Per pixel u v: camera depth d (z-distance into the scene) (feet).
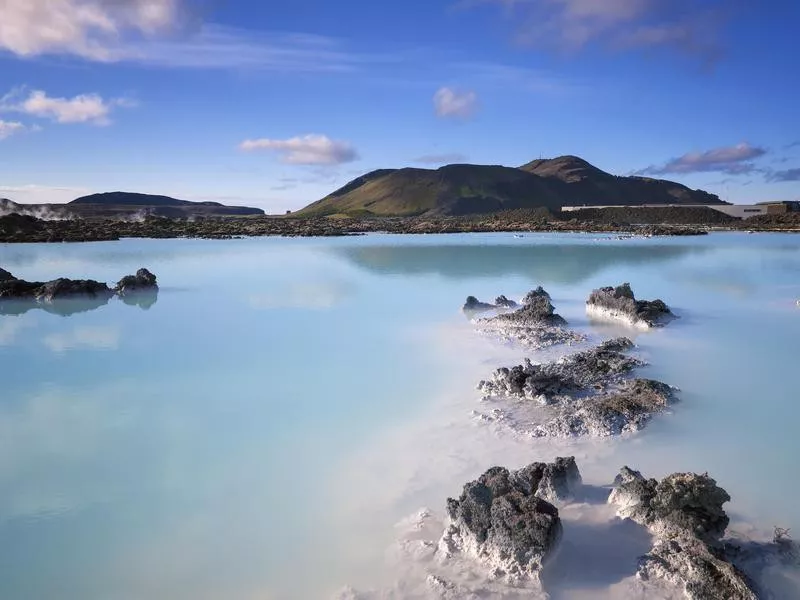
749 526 22.79
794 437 30.63
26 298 74.49
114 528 23.49
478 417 33.50
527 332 54.08
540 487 24.06
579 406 34.17
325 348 49.80
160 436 32.09
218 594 19.71
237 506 24.89
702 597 18.21
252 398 37.86
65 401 37.70
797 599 18.71
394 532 22.71
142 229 199.31
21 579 20.58
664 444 29.78
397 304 69.51
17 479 27.48
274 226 229.04
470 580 19.48
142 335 55.47
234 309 67.87
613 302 60.75
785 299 70.85
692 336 52.29
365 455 29.32
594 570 19.79
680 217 286.66
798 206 303.89
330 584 19.93
